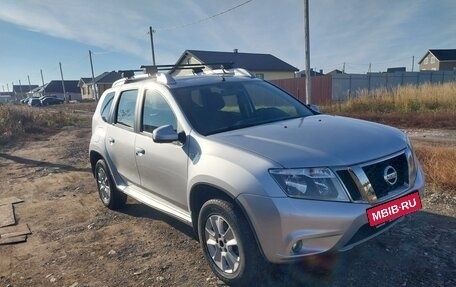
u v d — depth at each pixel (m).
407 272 3.17
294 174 2.68
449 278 3.04
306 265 3.37
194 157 3.34
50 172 8.38
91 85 79.69
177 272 3.53
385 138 3.15
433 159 5.77
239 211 2.94
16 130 15.89
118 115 4.95
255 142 3.07
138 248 4.10
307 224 2.62
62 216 5.37
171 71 5.06
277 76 43.34
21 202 6.17
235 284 3.09
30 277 3.66
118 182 5.02
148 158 4.04
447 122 11.67
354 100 18.42
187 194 3.46
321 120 3.76
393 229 3.95
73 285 3.45
